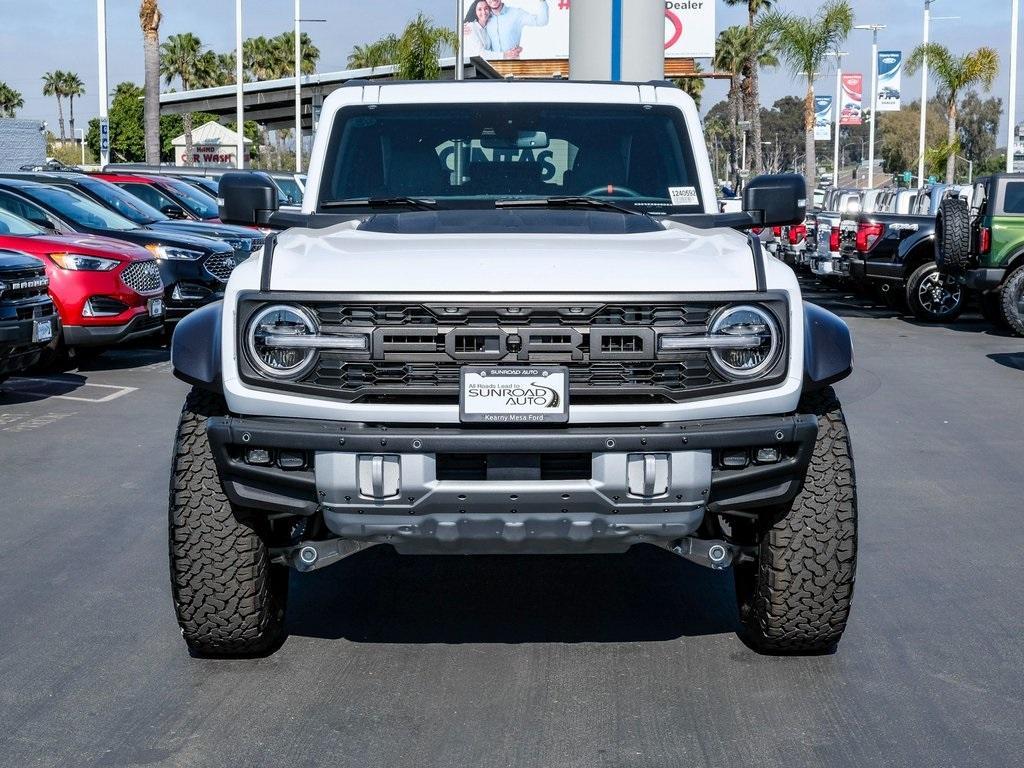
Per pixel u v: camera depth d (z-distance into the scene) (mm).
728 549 4598
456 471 4227
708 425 4258
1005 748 4055
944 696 4488
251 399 4297
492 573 5988
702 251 4617
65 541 6578
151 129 35219
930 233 18109
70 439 9375
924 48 49750
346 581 5859
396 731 4199
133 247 13430
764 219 5559
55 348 12555
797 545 4555
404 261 4402
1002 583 5844
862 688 4559
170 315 15102
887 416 10359
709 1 55750
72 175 18109
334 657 4879
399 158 5852
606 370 4254
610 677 4668
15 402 11102
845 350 4504
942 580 5887
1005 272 16344
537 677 4672
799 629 4645
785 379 4340
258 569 4602
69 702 4445
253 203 5527
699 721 4273
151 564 6156
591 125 5926
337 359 4266
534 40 55906
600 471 4191
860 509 7254
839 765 3936
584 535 4328
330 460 4207
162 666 4789
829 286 25234
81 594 5684
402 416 4230
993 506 7324
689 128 5949
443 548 4430
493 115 5906
